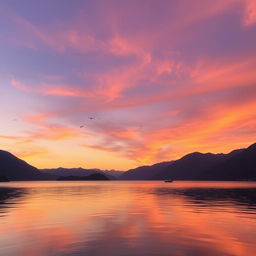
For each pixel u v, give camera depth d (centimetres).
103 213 3219
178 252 1574
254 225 2388
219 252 1571
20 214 3125
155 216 2972
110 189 10775
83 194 7175
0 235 2016
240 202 4612
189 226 2362
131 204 4303
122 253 1558
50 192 8325
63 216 2978
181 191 8812
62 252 1584
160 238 1919
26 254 1552
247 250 1611
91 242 1809
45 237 1952
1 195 6781
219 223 2497
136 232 2128
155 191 8869
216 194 7031
